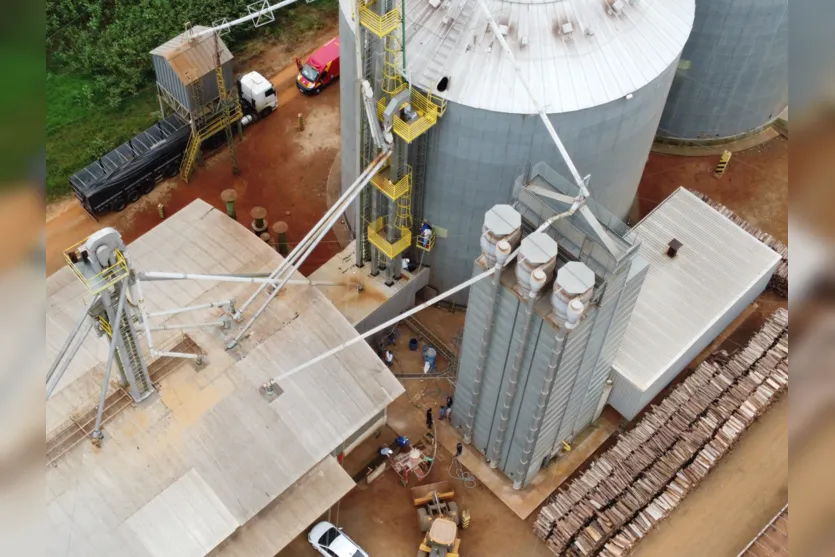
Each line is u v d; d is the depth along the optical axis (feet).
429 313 183.73
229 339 151.53
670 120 215.51
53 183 203.82
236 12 238.27
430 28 147.84
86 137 214.28
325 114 222.28
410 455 158.20
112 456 137.69
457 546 150.51
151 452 138.62
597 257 120.16
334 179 208.13
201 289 160.45
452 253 171.53
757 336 179.42
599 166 159.43
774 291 192.54
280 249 192.03
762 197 210.38
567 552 152.05
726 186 211.82
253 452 140.05
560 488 161.68
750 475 164.35
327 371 151.02
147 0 238.48
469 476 161.89
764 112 215.92
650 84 150.51
